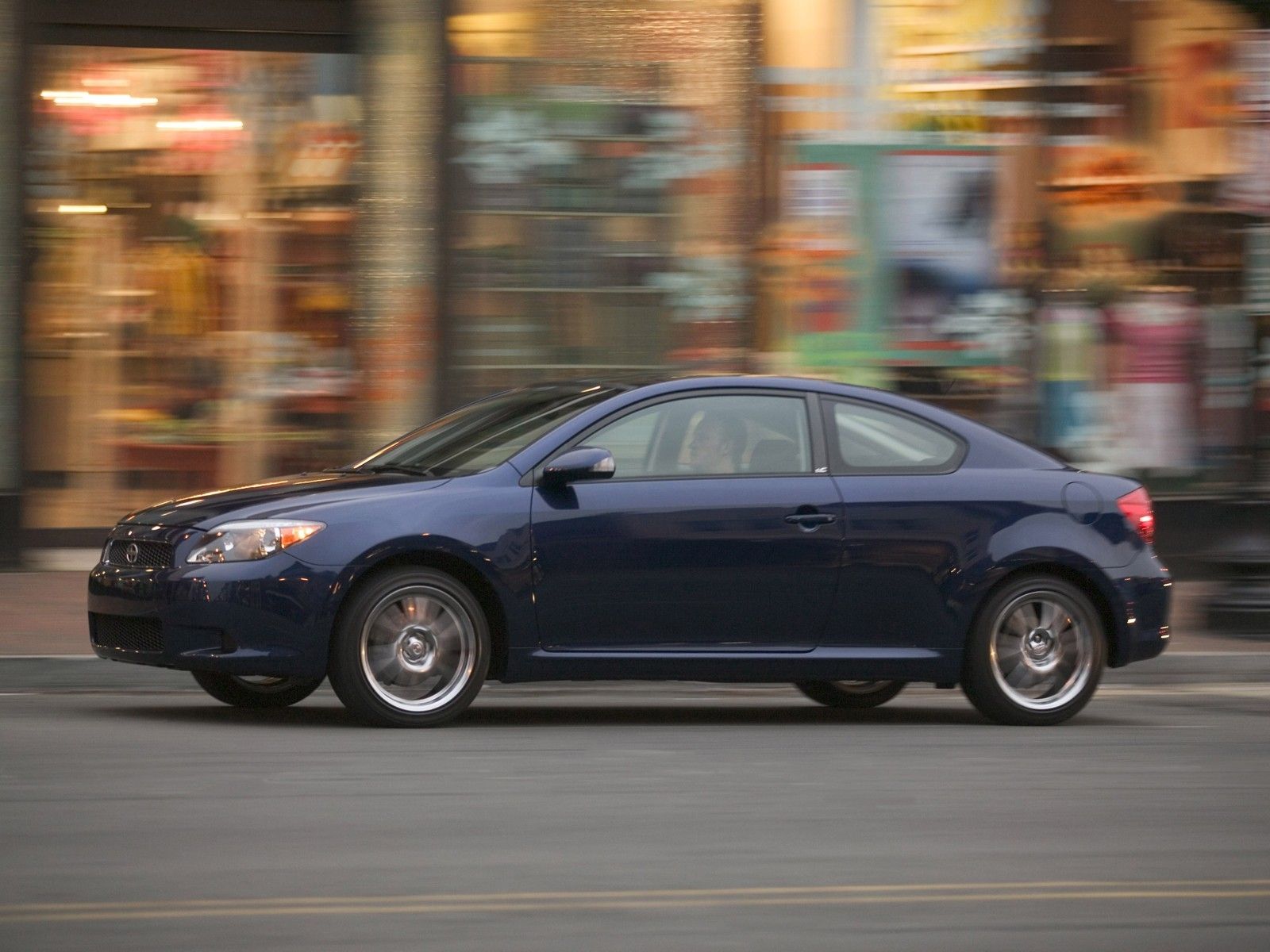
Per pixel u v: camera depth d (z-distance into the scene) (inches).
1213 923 446.0
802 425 768.3
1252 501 1069.8
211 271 1246.3
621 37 1254.9
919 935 428.5
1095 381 1338.6
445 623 721.6
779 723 789.9
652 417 754.8
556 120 1250.6
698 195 1273.4
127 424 1237.1
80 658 851.4
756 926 432.1
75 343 1223.5
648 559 735.7
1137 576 790.5
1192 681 964.6
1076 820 571.8
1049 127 1321.4
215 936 413.4
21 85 1190.3
